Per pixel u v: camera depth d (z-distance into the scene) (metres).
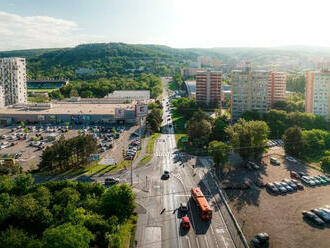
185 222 104.62
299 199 126.06
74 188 121.56
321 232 101.81
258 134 169.75
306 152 188.75
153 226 106.00
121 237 95.94
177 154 192.62
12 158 175.38
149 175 155.62
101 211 104.75
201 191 134.88
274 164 171.75
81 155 168.62
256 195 130.38
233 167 167.25
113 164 171.62
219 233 101.81
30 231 98.25
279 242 96.38
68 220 98.31
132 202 110.94
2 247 84.00
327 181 144.75
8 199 110.12
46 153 156.75
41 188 116.12
